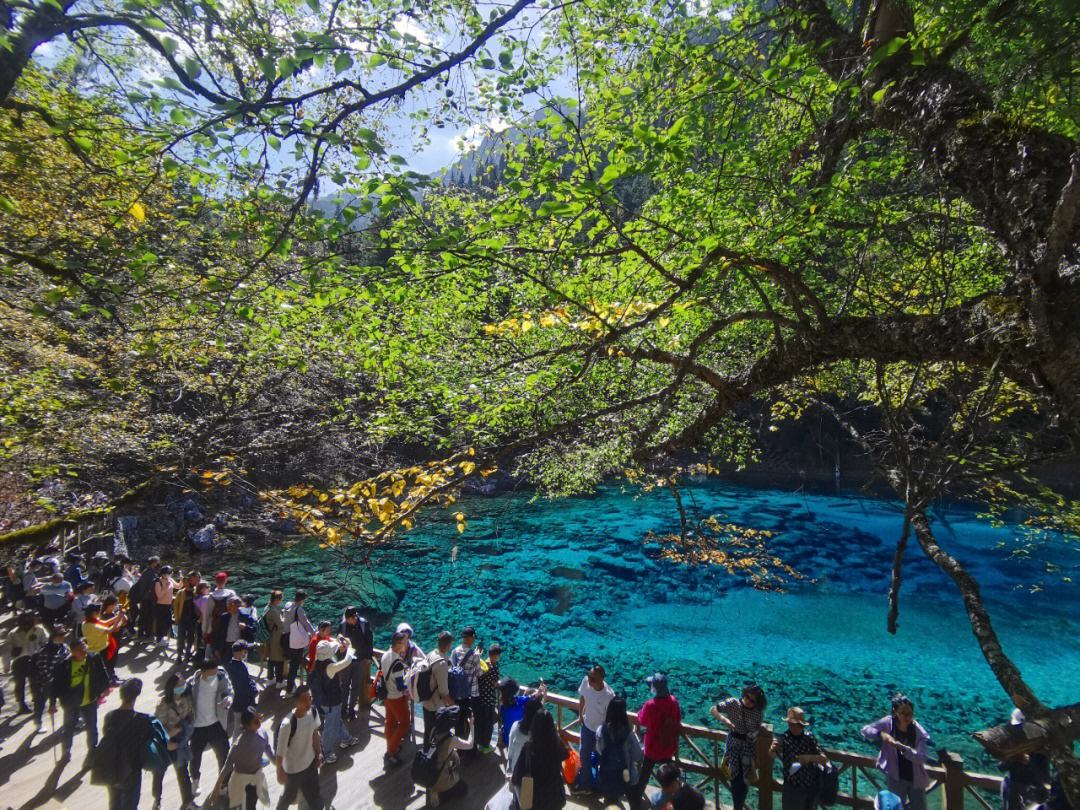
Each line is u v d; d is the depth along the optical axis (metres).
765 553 15.14
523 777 4.88
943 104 3.36
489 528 24.11
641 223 4.19
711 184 4.42
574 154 3.64
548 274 4.57
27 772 6.63
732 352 7.24
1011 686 2.87
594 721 6.14
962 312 3.04
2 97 2.87
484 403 5.49
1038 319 2.41
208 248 4.28
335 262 3.64
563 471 9.27
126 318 5.83
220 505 19.42
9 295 5.82
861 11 4.26
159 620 10.05
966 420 4.42
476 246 3.62
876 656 12.61
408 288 4.59
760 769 5.89
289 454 8.35
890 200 4.83
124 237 3.87
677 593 16.95
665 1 4.52
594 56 4.66
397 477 5.00
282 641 8.39
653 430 4.29
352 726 7.71
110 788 5.21
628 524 24.45
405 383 6.86
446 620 15.43
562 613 15.82
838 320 3.51
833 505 25.72
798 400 7.80
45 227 5.28
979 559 18.17
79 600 9.02
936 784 5.80
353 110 3.12
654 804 6.15
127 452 7.12
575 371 4.29
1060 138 2.81
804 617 14.88
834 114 4.30
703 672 12.20
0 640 9.92
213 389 7.62
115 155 3.21
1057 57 2.57
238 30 3.42
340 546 5.03
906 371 5.43
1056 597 15.15
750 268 4.07
